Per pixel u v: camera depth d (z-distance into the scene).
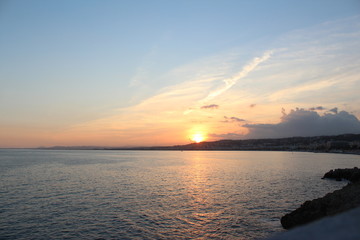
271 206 34.78
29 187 49.34
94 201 37.59
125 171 82.31
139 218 29.58
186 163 127.44
